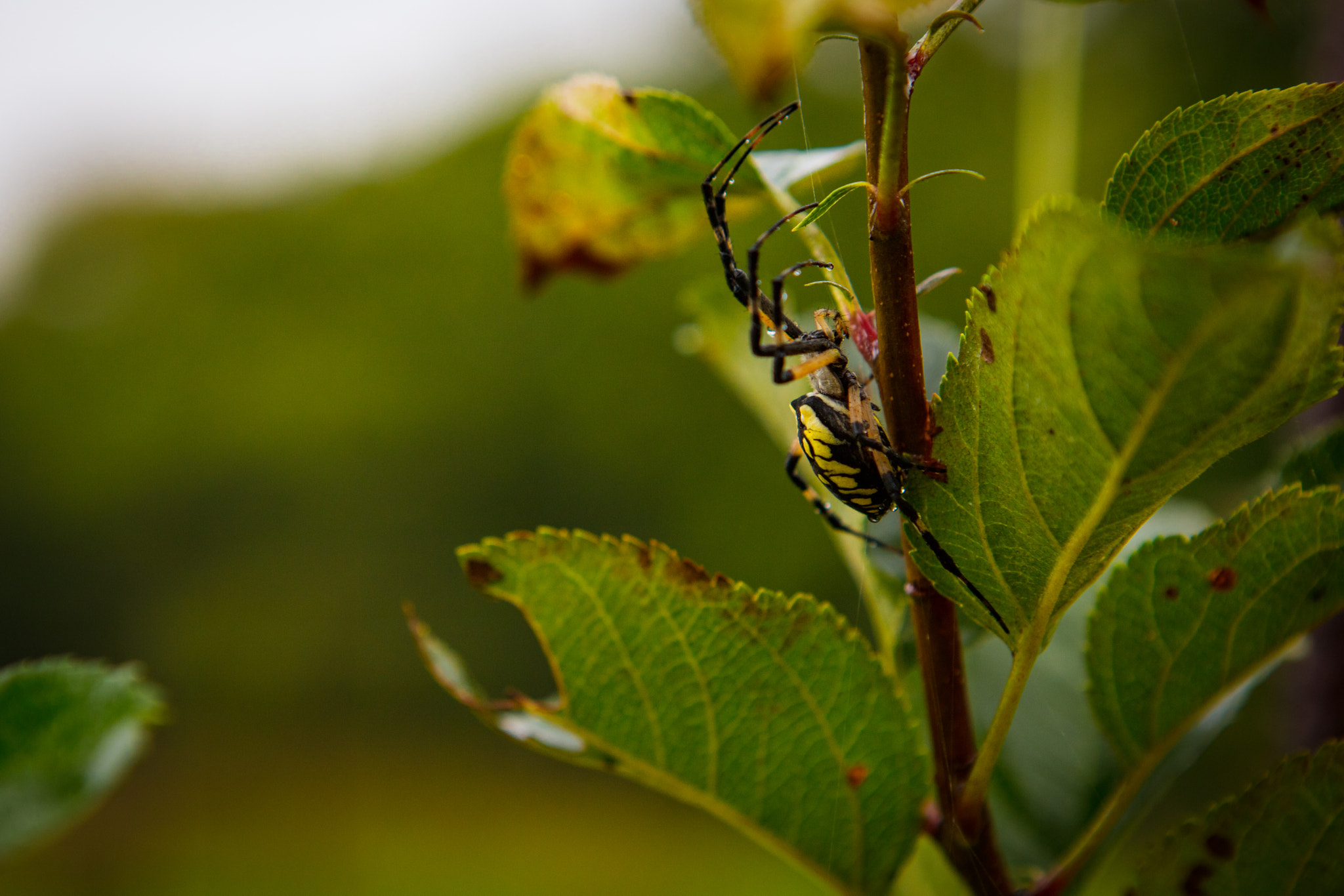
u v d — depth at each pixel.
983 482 0.27
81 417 2.44
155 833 1.98
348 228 2.45
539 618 0.29
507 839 1.92
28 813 0.29
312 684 2.28
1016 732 0.32
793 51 0.24
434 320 2.29
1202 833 0.28
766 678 0.29
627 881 1.75
